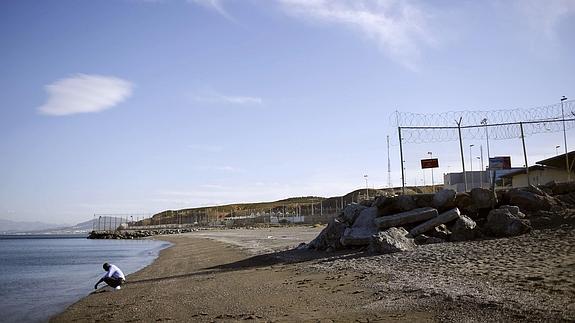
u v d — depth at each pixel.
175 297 14.05
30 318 13.77
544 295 8.76
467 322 7.66
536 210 23.23
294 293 12.30
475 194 24.16
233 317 10.11
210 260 28.45
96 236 146.62
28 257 50.22
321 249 24.97
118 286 18.62
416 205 24.95
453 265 13.75
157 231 138.12
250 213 175.00
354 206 26.92
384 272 14.05
